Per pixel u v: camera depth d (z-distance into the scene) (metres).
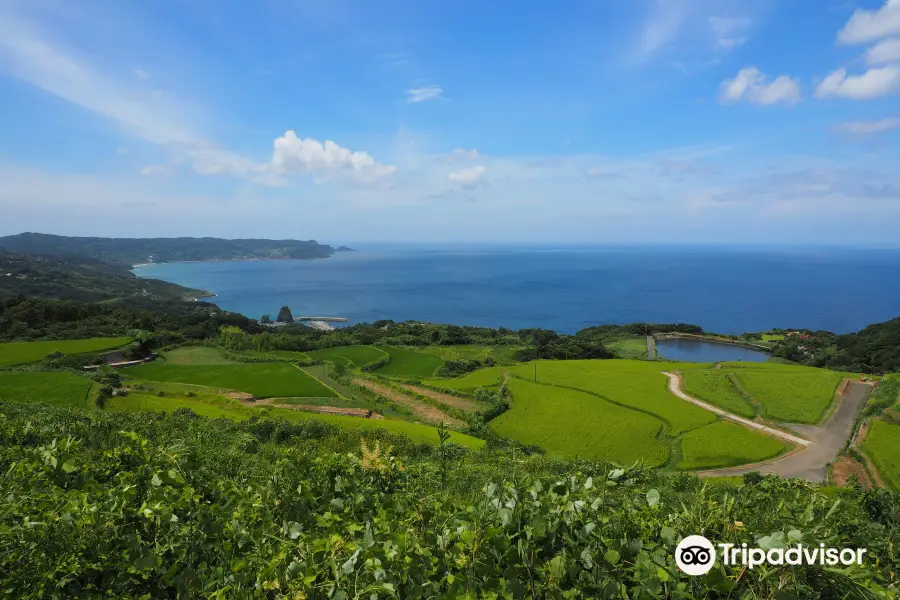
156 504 3.29
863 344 83.12
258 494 3.81
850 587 2.37
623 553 2.73
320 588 2.57
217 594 2.57
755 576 2.51
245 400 43.59
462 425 41.16
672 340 112.56
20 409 18.45
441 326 112.06
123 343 58.88
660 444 37.91
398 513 3.60
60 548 2.94
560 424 42.06
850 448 36.03
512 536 2.78
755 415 44.34
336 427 26.27
